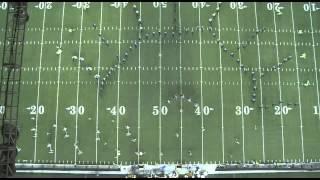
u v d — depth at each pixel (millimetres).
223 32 30812
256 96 29906
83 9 31000
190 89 29859
